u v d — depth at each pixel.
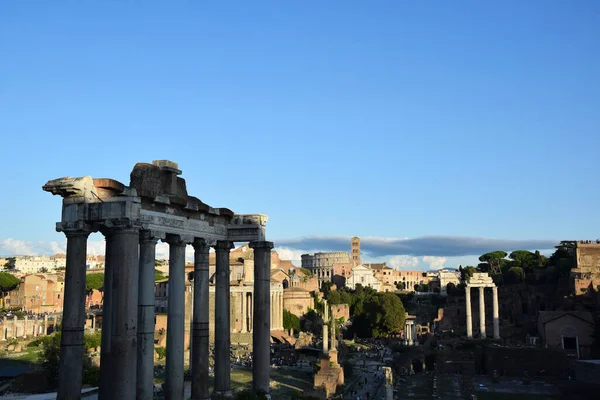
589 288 186.38
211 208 46.88
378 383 129.75
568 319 162.75
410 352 161.00
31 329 177.62
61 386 33.84
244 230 48.97
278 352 156.75
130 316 33.69
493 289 185.62
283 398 97.00
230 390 48.12
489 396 118.50
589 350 159.62
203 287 45.97
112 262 36.16
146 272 38.94
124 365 33.12
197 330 45.53
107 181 35.44
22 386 92.31
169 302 42.22
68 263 34.72
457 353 158.00
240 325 188.50
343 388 115.44
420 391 123.38
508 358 149.88
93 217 34.78
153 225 39.88
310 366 141.62
